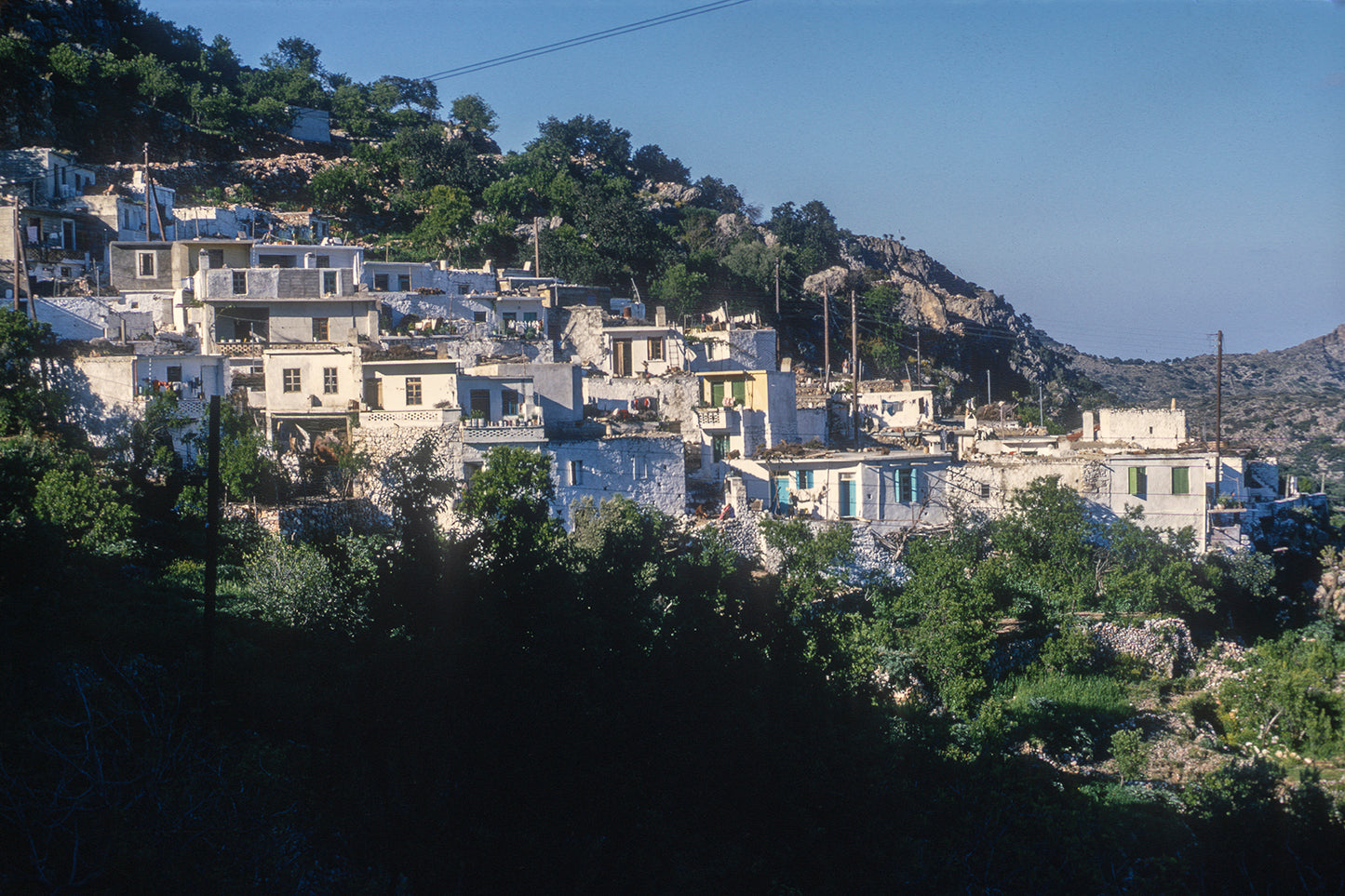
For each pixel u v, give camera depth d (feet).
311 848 71.77
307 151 474.08
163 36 481.05
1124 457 209.97
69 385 175.01
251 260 261.03
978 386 499.10
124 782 64.39
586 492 176.45
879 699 133.59
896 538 195.42
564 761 77.15
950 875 92.12
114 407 173.78
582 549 97.81
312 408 186.91
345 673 77.15
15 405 160.66
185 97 438.81
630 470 181.47
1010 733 147.74
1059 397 525.34
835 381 305.94
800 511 199.11
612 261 396.57
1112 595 190.90
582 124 647.15
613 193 531.09
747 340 268.62
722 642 90.02
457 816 74.64
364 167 448.24
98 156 375.66
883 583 181.47
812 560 171.32
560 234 398.83
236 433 164.45
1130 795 129.39
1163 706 167.73
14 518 103.30
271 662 100.12
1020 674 169.58
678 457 186.39
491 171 505.25
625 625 85.92
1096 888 93.91
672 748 81.05
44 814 60.39
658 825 76.89
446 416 174.40
